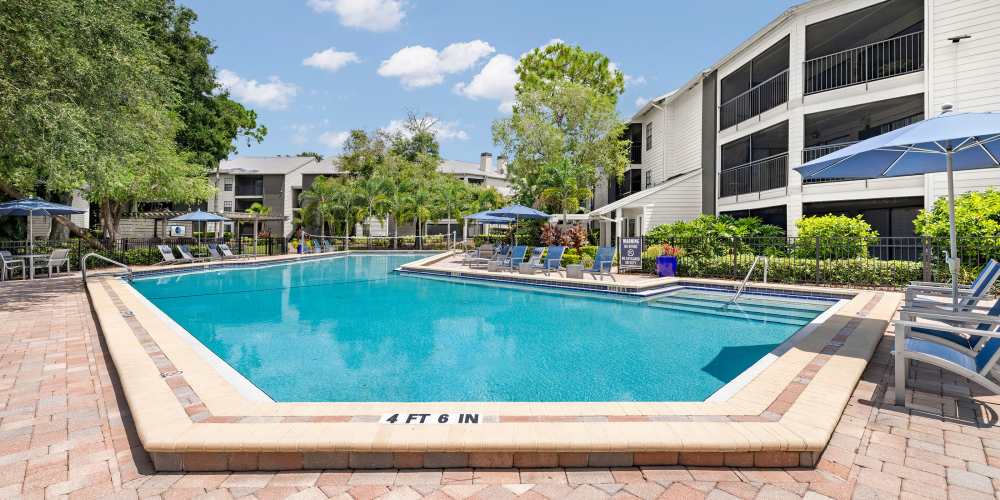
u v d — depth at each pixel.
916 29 15.33
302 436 2.70
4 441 3.01
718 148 19.72
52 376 4.34
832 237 11.79
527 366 5.50
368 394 4.54
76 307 8.30
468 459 2.68
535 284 13.17
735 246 12.73
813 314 8.90
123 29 10.62
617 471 2.65
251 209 44.84
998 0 12.17
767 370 4.12
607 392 4.61
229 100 30.88
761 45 17.12
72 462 2.75
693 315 8.84
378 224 45.31
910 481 2.53
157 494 2.43
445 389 4.70
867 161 5.76
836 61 17.80
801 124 15.52
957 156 5.70
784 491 2.45
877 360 4.82
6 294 9.95
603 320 8.41
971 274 9.78
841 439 3.02
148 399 3.30
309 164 48.56
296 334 7.22
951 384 4.03
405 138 50.03
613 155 26.03
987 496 2.38
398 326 7.84
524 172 26.34
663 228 16.38
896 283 10.52
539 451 2.66
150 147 14.58
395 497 2.41
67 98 9.90
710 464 2.71
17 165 14.52
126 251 17.17
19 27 8.80
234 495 2.42
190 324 7.98
